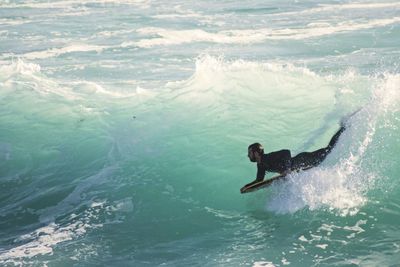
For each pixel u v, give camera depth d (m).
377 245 27.48
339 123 35.84
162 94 46.28
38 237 30.56
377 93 40.75
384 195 31.33
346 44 80.19
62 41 86.62
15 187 36.78
